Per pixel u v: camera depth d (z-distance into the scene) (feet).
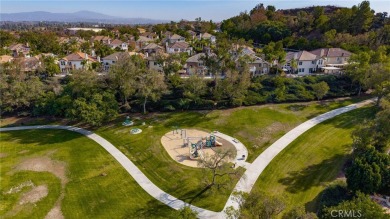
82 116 190.80
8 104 224.53
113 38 507.71
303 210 91.86
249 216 90.74
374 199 110.52
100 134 190.39
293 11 536.42
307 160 148.36
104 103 203.41
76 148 172.24
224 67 241.35
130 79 221.87
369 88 233.55
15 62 260.42
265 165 145.28
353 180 112.98
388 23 362.12
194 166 147.74
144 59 304.30
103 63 315.58
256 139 172.35
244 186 129.08
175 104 222.48
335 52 293.64
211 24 570.87
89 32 579.48
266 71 282.97
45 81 258.57
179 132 187.32
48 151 169.58
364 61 236.02
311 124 187.11
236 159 151.64
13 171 148.66
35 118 223.10
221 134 182.09
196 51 357.82
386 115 133.59
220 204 118.42
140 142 175.83
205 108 220.43
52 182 138.41
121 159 157.99
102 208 119.34
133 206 119.85
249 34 436.76
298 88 234.99
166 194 127.03
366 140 131.75
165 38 468.75
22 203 123.44
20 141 184.75
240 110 213.46
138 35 517.55
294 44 355.15
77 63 304.71
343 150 155.33
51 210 118.83
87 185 135.33
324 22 387.34
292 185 129.59
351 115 197.16
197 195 124.98
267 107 216.33
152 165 150.92
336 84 242.99
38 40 404.77
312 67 284.41
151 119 209.15
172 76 246.06
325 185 127.65
